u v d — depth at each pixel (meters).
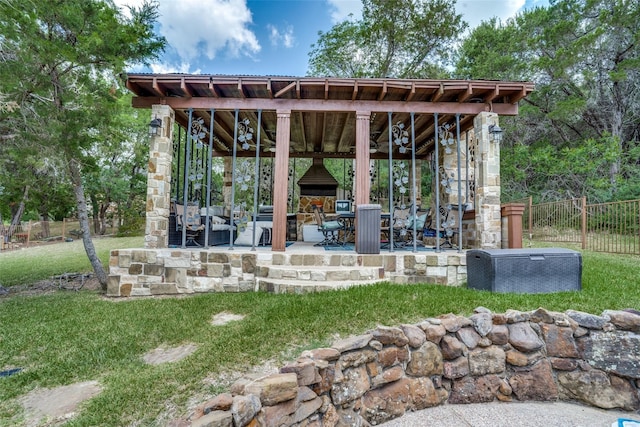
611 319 2.72
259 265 4.97
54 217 21.84
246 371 2.47
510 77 12.66
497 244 5.55
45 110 4.86
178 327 3.45
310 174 10.06
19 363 2.85
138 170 18.47
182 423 1.60
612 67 11.44
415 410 2.58
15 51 4.44
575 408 2.61
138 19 5.50
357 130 5.66
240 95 5.76
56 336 3.35
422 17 12.33
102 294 5.22
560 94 12.63
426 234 6.84
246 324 3.25
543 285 3.76
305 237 9.30
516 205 5.27
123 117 14.68
